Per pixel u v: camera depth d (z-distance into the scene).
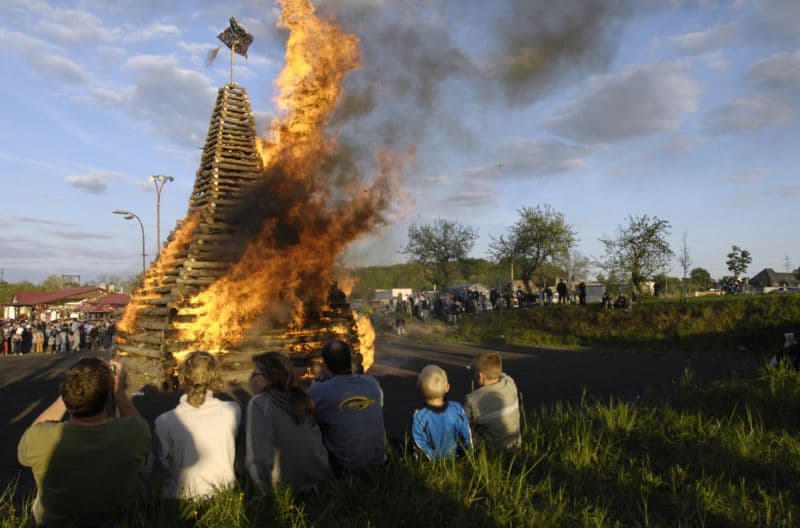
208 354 4.21
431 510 3.94
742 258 66.25
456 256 51.31
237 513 3.61
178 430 3.89
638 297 31.64
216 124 15.13
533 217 48.00
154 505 3.80
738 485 4.82
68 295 59.19
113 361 3.91
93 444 3.38
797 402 7.64
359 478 4.28
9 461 6.69
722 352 19.53
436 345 24.03
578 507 4.28
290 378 4.20
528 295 36.84
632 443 6.12
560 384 12.17
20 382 14.24
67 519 3.37
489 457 4.90
